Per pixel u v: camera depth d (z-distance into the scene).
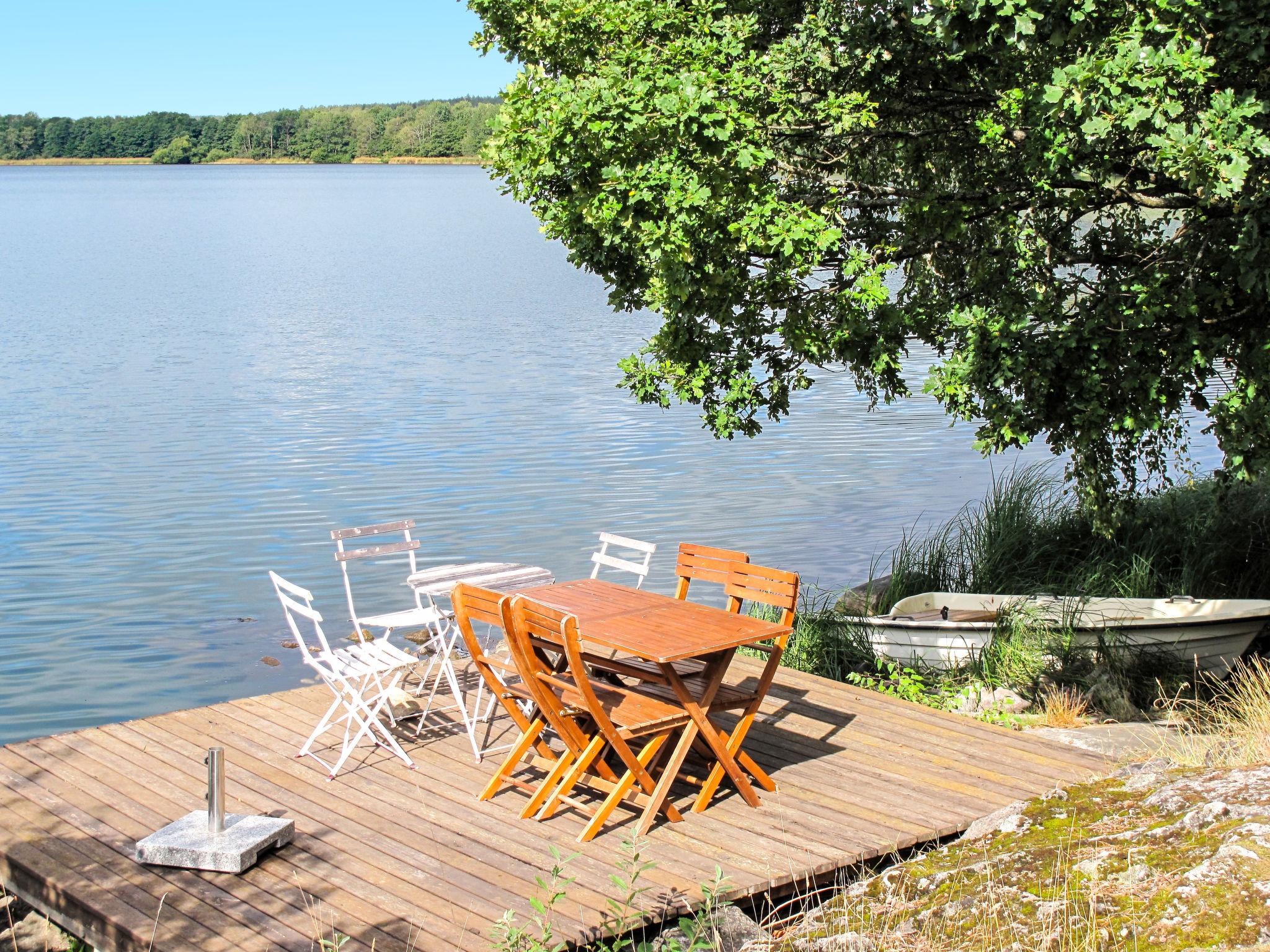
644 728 5.63
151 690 11.13
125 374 29.31
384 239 85.12
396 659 6.35
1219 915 4.00
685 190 6.93
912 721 7.21
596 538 16.00
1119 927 4.11
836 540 15.92
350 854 5.31
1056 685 9.72
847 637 11.03
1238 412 7.37
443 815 5.76
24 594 13.76
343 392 26.92
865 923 4.59
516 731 6.92
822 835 5.58
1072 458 9.35
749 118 7.26
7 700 10.88
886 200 8.92
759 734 6.96
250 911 4.77
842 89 8.57
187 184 185.50
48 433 22.30
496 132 7.34
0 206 118.69
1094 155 7.39
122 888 4.96
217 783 5.29
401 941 4.54
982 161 9.00
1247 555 12.34
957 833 5.69
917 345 33.78
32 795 5.94
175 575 14.47
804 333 8.13
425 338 36.53
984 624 10.38
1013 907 4.43
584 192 7.30
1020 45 7.04
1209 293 7.39
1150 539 12.60
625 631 5.82
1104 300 7.74
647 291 8.30
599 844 5.45
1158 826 4.88
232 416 24.08
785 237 7.21
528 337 36.72
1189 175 6.41
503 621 5.68
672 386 8.90
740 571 6.52
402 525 7.23
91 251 70.44
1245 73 6.96
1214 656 10.28
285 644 12.29
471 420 23.78
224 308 43.69
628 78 7.28
